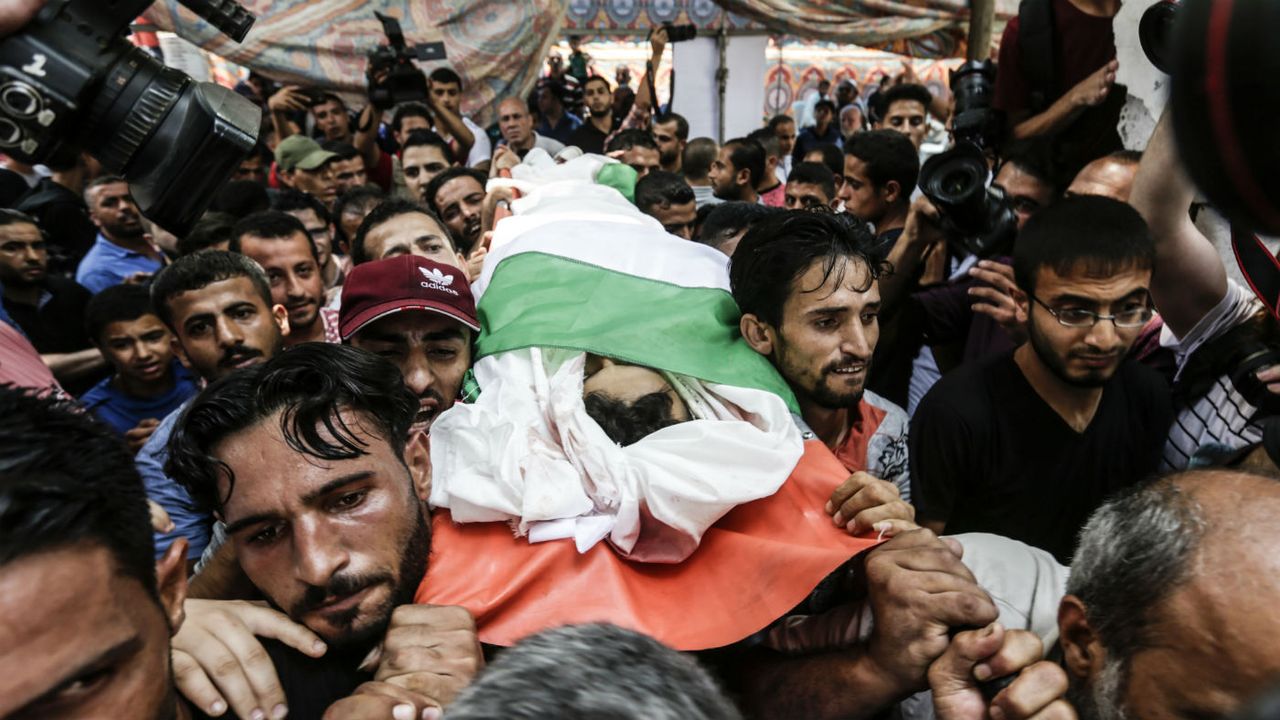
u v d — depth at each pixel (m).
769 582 0.97
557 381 1.12
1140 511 0.78
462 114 4.88
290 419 0.83
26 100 0.99
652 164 3.73
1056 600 1.05
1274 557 0.69
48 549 0.53
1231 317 1.41
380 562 0.86
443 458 1.08
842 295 1.19
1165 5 0.98
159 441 1.55
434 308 1.21
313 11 4.59
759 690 0.99
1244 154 0.31
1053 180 2.08
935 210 1.78
